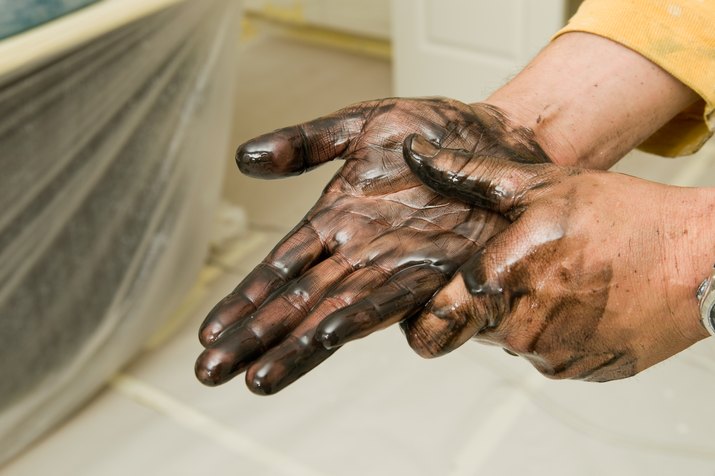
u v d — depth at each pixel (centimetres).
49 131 74
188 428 94
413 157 50
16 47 69
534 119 56
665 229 48
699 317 48
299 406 95
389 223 52
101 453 91
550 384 94
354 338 46
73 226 81
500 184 49
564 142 56
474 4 125
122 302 93
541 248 47
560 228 47
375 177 53
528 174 49
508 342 49
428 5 131
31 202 76
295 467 87
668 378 93
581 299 47
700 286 47
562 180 49
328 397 95
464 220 51
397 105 54
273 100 160
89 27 72
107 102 77
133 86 78
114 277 89
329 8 169
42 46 70
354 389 96
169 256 97
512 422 90
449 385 95
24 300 81
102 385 100
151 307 99
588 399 92
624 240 47
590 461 85
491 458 86
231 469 88
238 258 120
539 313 48
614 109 56
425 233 51
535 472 84
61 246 81
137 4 75
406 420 91
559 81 57
